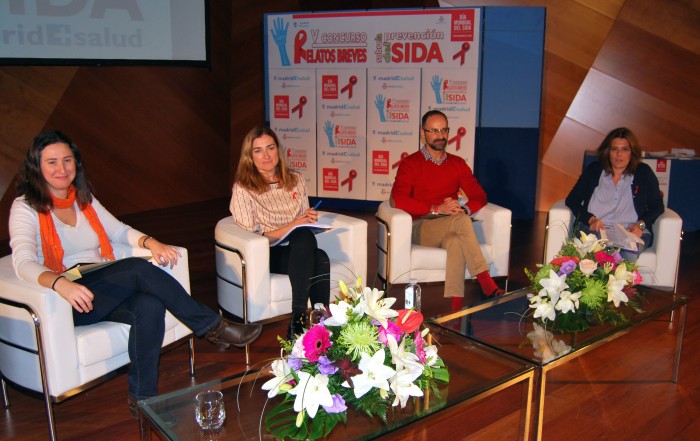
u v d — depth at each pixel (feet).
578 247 10.46
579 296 9.79
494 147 22.07
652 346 12.18
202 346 12.05
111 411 9.71
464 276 12.99
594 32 22.52
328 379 6.53
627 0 22.08
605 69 22.65
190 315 9.53
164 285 9.24
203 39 23.56
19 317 8.43
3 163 19.06
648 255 13.17
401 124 22.18
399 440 9.04
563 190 23.73
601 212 13.76
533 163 22.24
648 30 22.13
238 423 7.14
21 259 8.59
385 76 21.98
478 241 14.05
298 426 6.66
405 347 6.79
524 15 21.09
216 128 25.95
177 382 10.57
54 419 8.67
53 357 8.35
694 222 20.92
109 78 21.74
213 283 15.53
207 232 20.68
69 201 9.54
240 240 10.90
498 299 11.05
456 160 14.25
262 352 11.76
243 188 11.64
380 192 22.95
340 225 12.33
